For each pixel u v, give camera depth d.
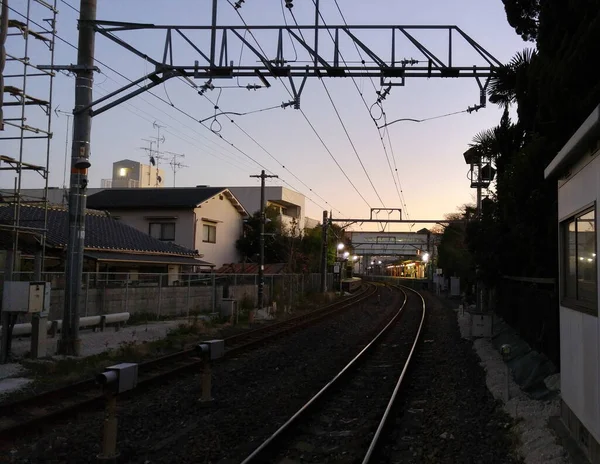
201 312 25.56
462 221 35.16
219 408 8.70
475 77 12.55
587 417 5.65
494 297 21.23
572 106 9.02
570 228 6.84
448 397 9.67
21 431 7.07
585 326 5.78
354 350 15.97
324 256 43.22
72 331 13.12
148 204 36.59
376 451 6.48
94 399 8.53
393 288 66.06
